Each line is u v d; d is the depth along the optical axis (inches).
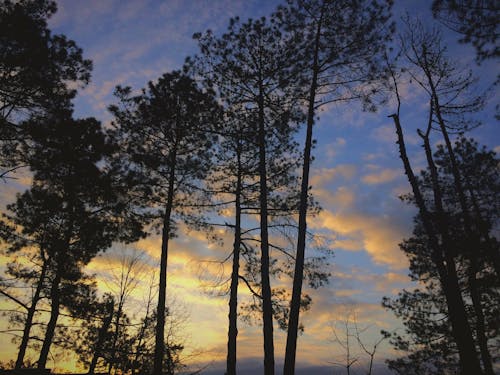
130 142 626.2
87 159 571.2
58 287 597.0
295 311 422.0
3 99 460.1
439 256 450.3
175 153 620.1
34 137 478.3
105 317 676.7
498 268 603.2
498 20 353.4
